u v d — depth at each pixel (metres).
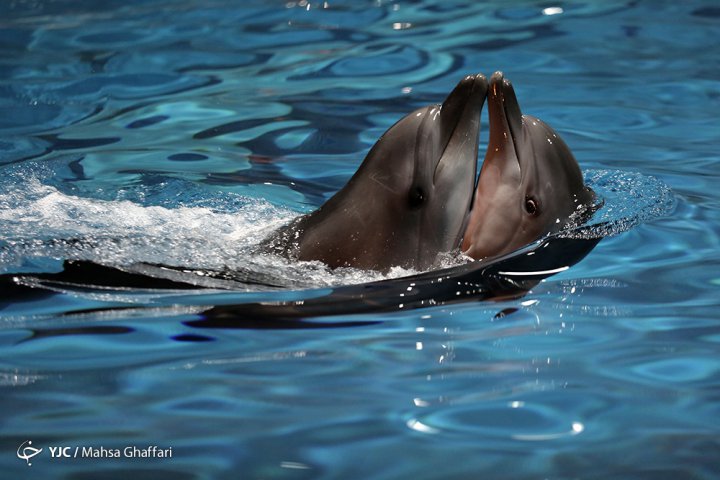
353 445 10.20
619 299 14.06
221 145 23.23
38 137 23.91
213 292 14.45
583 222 16.44
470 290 14.39
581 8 34.03
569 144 22.59
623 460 9.88
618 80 27.19
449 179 15.29
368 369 12.02
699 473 9.61
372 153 15.45
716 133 23.19
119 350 12.66
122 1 36.28
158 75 28.55
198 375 11.91
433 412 10.88
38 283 14.67
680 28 31.58
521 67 28.56
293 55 30.19
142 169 21.50
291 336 13.04
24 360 12.39
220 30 32.75
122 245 16.12
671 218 17.52
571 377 11.70
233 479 9.59
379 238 15.04
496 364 12.10
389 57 29.78
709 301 13.93
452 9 34.47
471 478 9.60
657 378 11.66
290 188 20.36
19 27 33.25
